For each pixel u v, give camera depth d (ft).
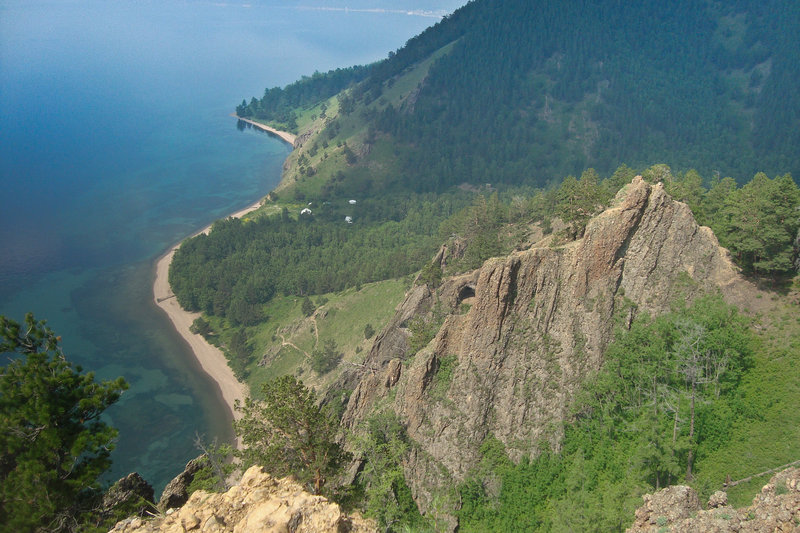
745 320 265.75
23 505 121.90
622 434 251.39
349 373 431.02
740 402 241.14
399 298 593.42
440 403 276.82
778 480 126.62
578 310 278.05
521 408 269.23
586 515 199.41
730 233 295.89
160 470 494.59
